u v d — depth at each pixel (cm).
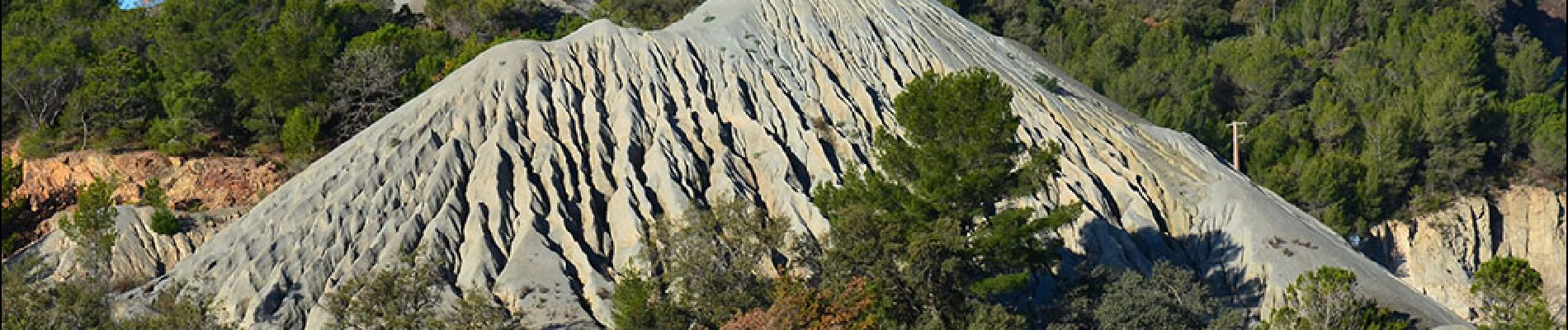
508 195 6956
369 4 10712
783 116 7600
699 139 7369
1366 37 12069
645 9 11094
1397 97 10244
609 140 7325
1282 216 7350
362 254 6588
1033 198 7175
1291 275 6944
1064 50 11262
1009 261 6325
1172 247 7300
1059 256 6488
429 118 7369
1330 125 9794
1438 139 9706
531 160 7175
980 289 6184
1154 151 7950
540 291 6388
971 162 6450
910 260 6091
